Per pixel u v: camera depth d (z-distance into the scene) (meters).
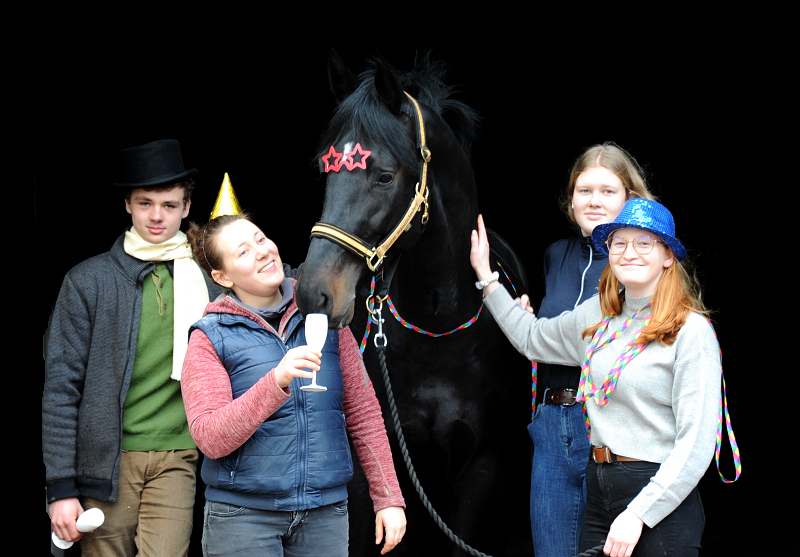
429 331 2.45
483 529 2.61
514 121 7.28
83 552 2.34
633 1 6.48
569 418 2.34
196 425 1.76
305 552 1.88
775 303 6.69
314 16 6.54
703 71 6.90
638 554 1.86
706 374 1.83
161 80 6.48
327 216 2.06
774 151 6.92
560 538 2.31
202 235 1.97
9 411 4.86
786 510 5.07
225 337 1.87
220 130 7.01
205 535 1.87
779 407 6.30
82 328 2.33
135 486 2.33
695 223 7.15
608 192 2.40
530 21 6.70
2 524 4.47
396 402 2.50
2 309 4.96
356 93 2.18
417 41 6.69
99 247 5.92
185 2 6.21
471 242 2.46
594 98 7.18
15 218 5.16
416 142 2.22
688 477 1.79
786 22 6.45
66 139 5.99
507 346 2.63
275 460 1.82
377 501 1.99
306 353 1.68
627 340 1.97
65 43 5.98
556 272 2.56
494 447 2.58
